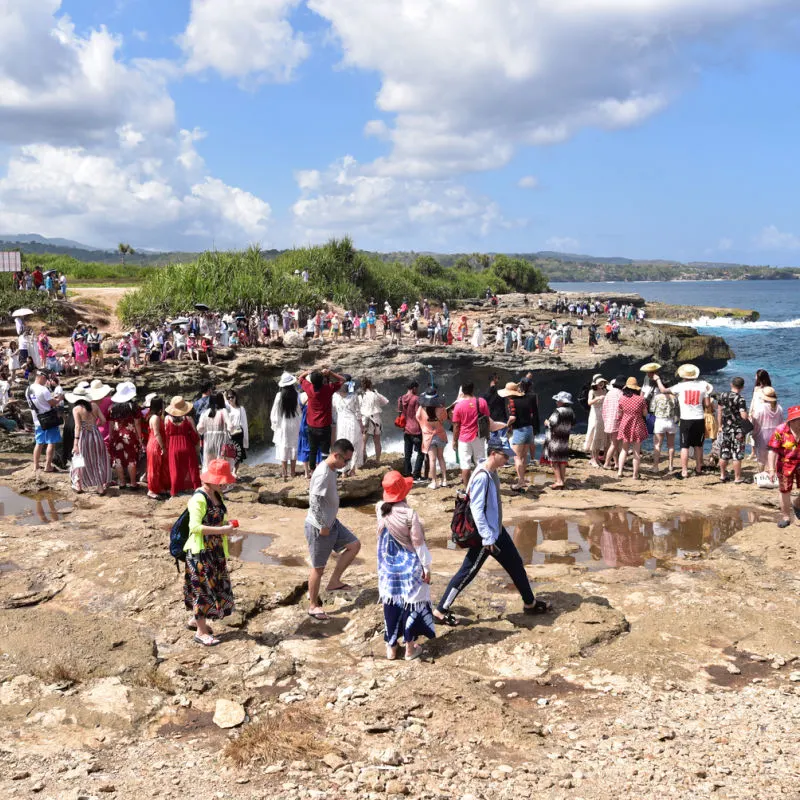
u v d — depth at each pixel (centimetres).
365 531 964
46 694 545
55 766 452
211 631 652
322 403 1183
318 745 475
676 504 1086
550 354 3984
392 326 3653
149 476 1127
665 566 817
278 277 3997
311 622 682
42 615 679
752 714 502
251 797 420
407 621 593
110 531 945
